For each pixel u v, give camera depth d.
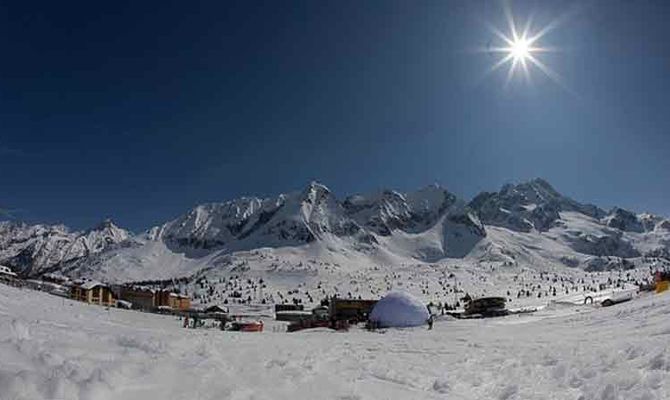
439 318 65.06
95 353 7.09
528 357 13.78
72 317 27.48
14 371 5.12
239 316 95.00
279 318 96.31
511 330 31.92
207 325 59.59
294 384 7.18
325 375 8.52
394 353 15.64
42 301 37.00
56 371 5.42
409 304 57.62
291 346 16.20
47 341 7.29
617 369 10.44
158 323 49.81
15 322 7.64
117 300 95.50
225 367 7.62
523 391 9.39
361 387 7.92
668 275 70.75
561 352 14.23
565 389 9.52
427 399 8.03
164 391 5.68
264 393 6.41
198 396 5.74
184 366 6.90
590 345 15.55
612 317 29.86
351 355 14.24
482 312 86.25
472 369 12.04
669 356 10.54
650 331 19.11
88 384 5.10
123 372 5.92
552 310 72.12
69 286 86.56
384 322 56.84
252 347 13.16
